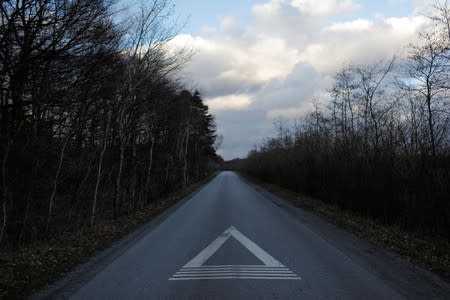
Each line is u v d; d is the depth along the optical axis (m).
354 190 16.22
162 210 16.78
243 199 21.36
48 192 13.74
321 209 16.59
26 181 12.39
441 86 13.18
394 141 14.48
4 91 10.48
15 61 9.58
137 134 21.84
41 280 5.78
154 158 27.09
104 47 11.73
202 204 18.58
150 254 7.60
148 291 5.20
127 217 14.98
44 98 10.67
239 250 7.82
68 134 13.88
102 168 19.42
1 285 5.44
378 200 13.73
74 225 14.02
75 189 16.27
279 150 41.19
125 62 14.59
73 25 10.09
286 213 14.73
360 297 4.91
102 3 10.71
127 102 15.85
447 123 12.07
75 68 10.90
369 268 6.39
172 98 25.31
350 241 8.95
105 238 9.62
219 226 11.24
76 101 12.62
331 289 5.23
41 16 9.48
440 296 4.98
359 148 17.84
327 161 21.30
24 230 11.84
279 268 6.36
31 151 12.28
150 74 16.16
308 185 25.12
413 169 12.09
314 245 8.37
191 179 48.72
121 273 6.16
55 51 9.80
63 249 8.08
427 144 11.97
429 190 10.77
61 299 4.93
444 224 10.02
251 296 4.93
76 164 15.87
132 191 19.52
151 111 20.41
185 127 36.16
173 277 5.88
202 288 5.29
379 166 14.30
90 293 5.15
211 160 93.19
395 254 7.59
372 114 18.22
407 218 11.79
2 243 10.52
